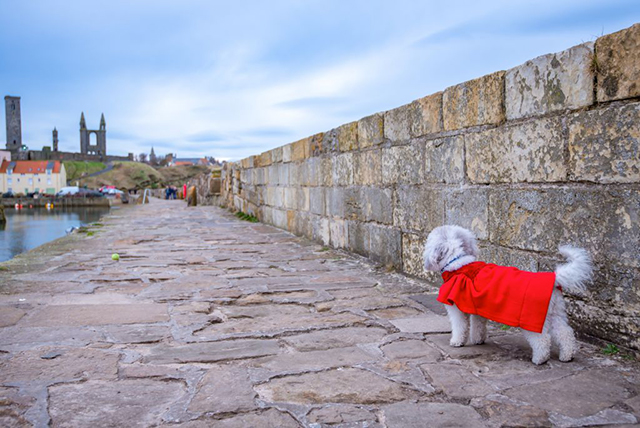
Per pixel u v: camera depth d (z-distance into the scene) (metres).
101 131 176.75
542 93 3.57
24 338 3.45
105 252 7.90
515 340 3.40
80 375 2.78
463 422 2.22
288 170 10.83
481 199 4.35
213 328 3.77
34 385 2.63
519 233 3.87
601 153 3.09
